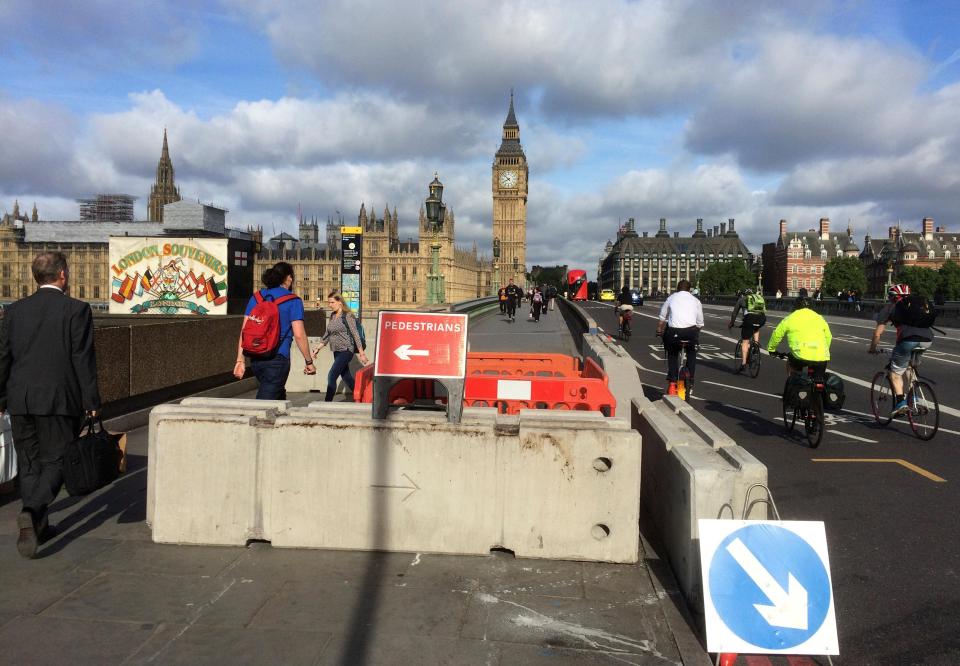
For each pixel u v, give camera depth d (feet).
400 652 10.88
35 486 14.48
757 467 12.82
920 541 16.97
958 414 34.58
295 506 15.05
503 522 14.76
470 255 611.06
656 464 16.84
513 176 625.82
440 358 14.97
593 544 14.65
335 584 13.32
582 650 11.15
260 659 10.59
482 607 12.50
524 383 23.35
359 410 16.01
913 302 29.07
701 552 11.44
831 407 27.84
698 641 11.58
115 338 28.43
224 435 15.10
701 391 42.83
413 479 14.85
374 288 522.06
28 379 14.40
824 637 11.10
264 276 22.53
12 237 493.77
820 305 164.96
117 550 14.88
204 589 12.98
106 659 10.52
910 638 12.19
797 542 11.50
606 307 204.74
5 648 10.77
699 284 582.35
